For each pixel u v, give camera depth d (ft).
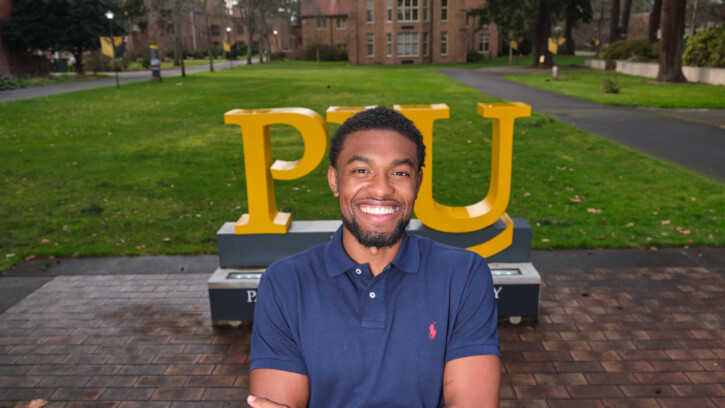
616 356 14.15
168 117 62.18
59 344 15.28
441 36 210.79
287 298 4.19
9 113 65.62
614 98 74.84
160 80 119.85
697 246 21.88
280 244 16.05
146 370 13.93
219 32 328.90
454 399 4.08
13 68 121.19
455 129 51.80
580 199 28.99
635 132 48.55
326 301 4.14
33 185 33.50
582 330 15.51
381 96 81.35
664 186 31.07
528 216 26.16
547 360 14.05
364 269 4.15
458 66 183.93
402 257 4.23
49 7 122.93
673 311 16.51
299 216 27.02
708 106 65.21
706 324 15.69
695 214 25.98
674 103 67.67
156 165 38.40
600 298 17.49
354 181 4.03
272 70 169.07
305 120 14.78
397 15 206.49
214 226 25.66
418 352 4.09
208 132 51.98
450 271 4.28
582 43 344.08
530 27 170.50
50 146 45.55
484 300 4.30
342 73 144.77
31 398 12.87
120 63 179.42
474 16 232.32
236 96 83.92
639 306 16.89
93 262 21.43
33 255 22.06
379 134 4.02
